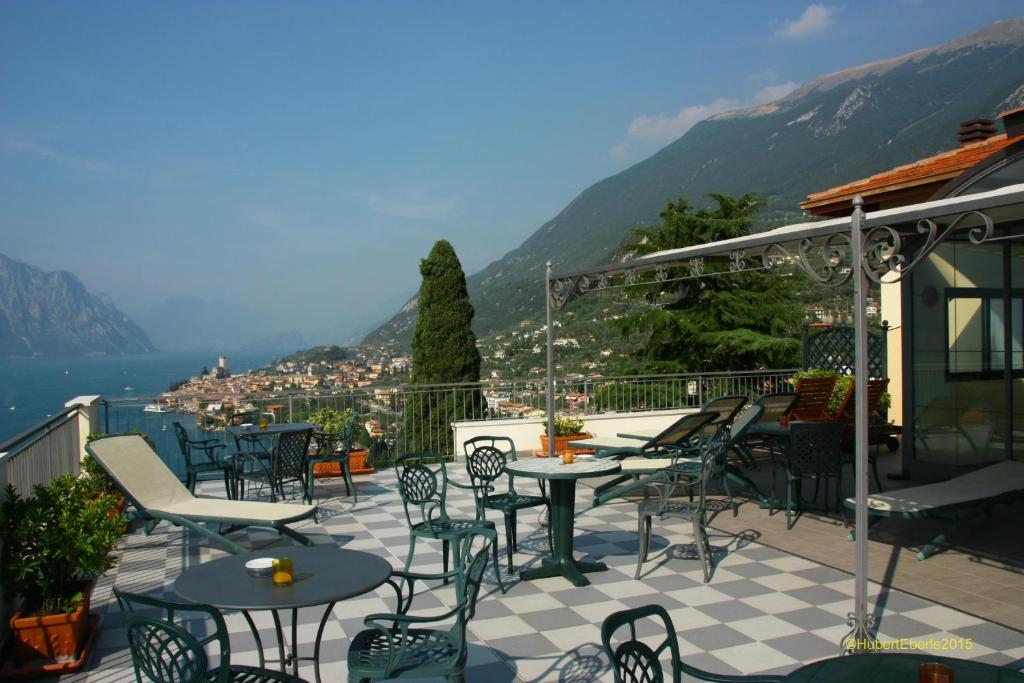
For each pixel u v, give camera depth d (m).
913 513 5.83
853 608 5.00
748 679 2.63
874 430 10.04
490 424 11.41
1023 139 6.58
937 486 6.60
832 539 6.71
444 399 11.40
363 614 5.00
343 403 10.63
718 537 6.84
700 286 18.08
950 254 8.70
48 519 4.38
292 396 10.32
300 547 3.78
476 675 4.07
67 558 4.32
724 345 16.95
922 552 6.07
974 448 8.48
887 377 11.52
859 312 4.39
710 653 4.30
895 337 11.47
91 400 8.59
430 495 6.06
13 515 4.36
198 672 2.66
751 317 17.38
